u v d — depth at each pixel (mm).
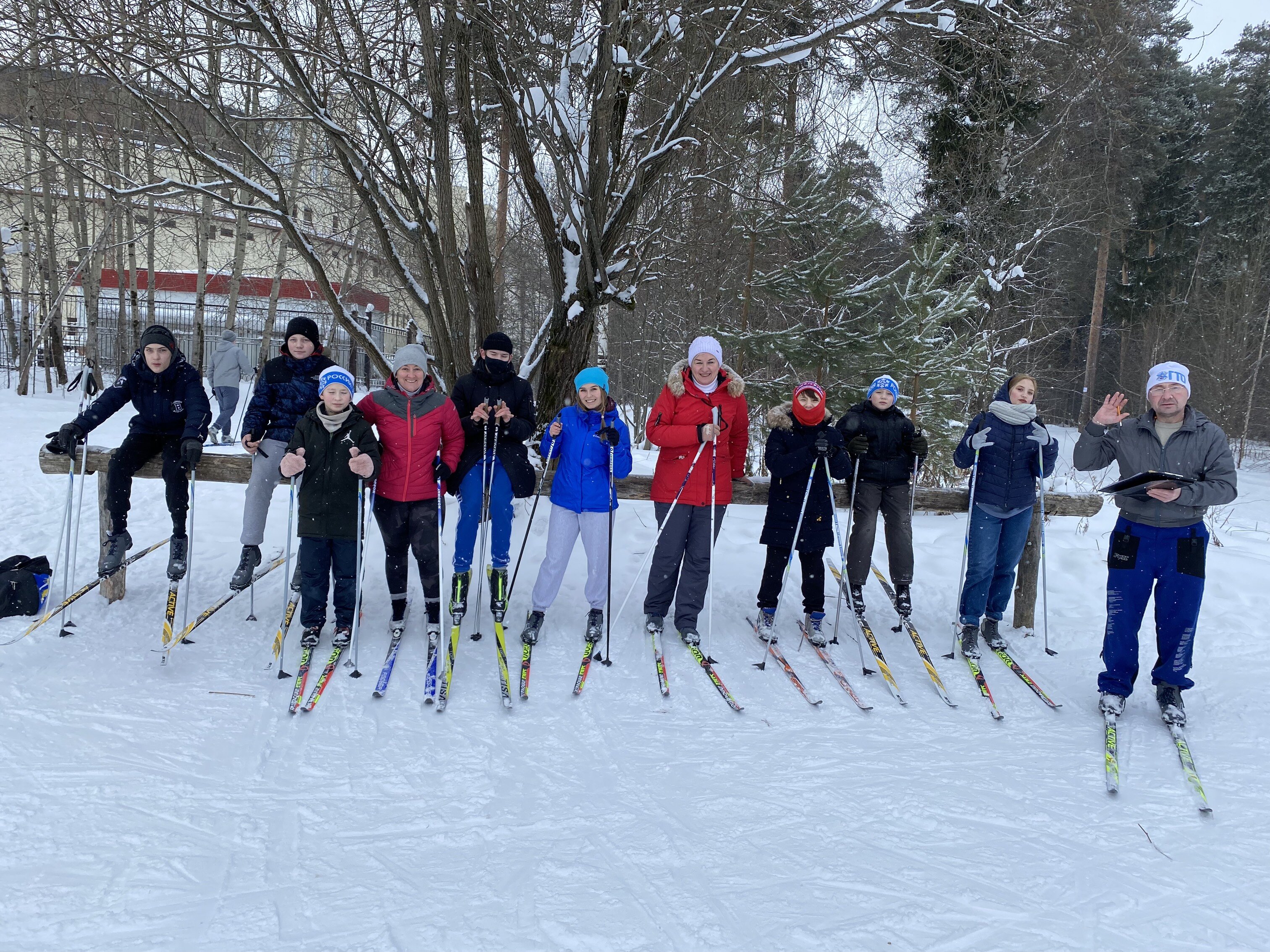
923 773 3289
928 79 6613
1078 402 25484
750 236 8586
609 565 4367
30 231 15773
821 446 4254
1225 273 22641
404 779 3061
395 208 5973
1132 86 11438
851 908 2391
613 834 2748
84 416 4215
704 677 4129
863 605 4844
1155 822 2967
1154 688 4270
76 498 6797
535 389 7086
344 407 3926
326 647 4199
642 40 6051
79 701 3477
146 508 6578
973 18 6109
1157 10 14695
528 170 6062
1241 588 5648
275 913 2258
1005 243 13273
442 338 6145
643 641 4516
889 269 11891
